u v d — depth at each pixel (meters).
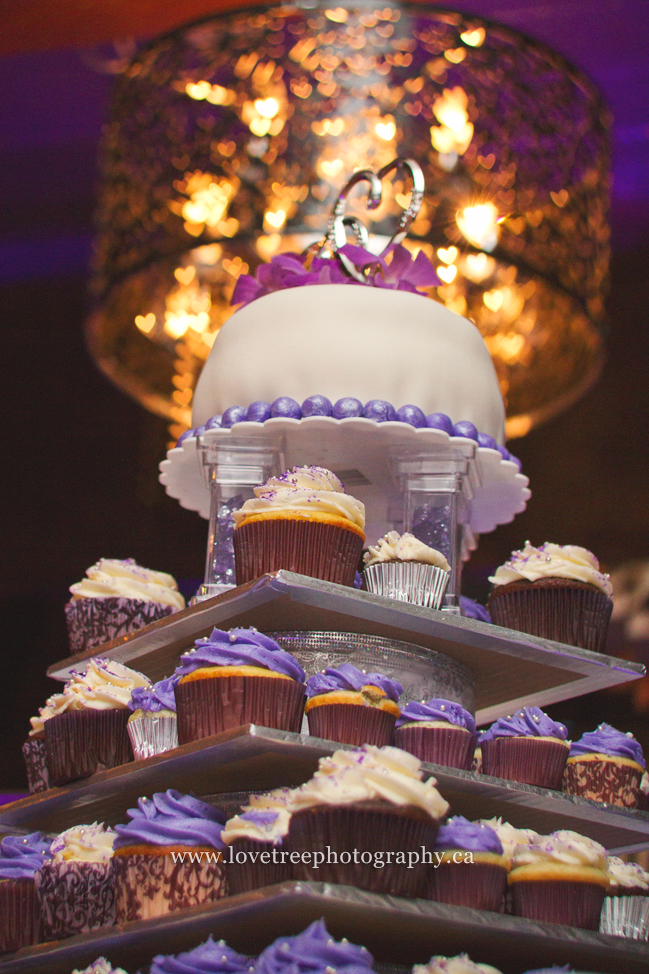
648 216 5.66
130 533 6.27
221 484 2.22
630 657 4.98
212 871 1.75
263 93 3.87
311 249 2.71
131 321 4.47
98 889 1.93
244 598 1.84
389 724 1.84
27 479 6.38
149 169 3.91
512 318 4.29
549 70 3.76
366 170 2.64
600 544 5.49
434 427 2.20
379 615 1.89
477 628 1.95
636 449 5.59
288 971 1.52
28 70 5.89
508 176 3.82
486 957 1.82
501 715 2.44
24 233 6.43
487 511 2.57
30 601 6.15
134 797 1.99
